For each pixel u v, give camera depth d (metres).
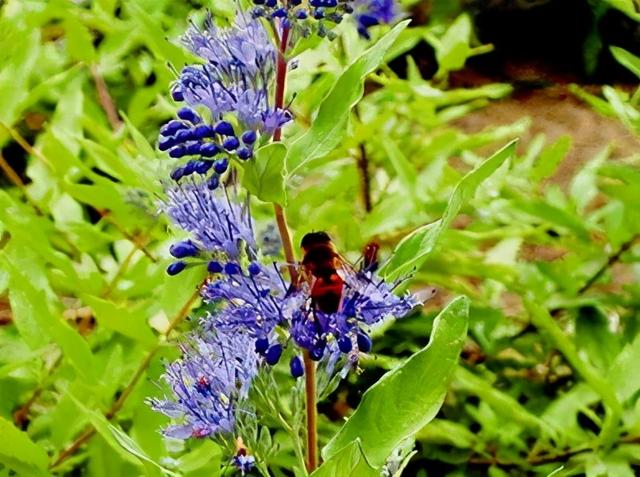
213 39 0.18
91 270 0.29
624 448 0.28
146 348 0.25
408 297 0.17
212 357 0.19
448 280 0.33
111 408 0.25
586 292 0.33
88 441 0.26
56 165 0.30
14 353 0.28
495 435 0.30
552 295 0.32
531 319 0.31
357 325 0.17
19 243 0.26
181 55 0.28
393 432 0.18
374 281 0.18
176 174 0.18
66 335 0.23
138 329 0.24
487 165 0.18
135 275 0.29
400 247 0.19
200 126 0.17
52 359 0.30
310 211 0.32
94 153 0.28
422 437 0.30
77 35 0.33
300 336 0.17
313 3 0.18
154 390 0.25
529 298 0.29
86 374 0.24
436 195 0.33
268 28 0.18
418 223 0.32
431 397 0.18
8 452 0.22
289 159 0.18
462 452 0.31
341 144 0.33
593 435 0.29
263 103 0.18
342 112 0.18
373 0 0.20
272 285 0.18
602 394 0.27
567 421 0.29
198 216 0.18
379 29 0.33
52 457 0.25
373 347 0.33
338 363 0.19
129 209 0.29
